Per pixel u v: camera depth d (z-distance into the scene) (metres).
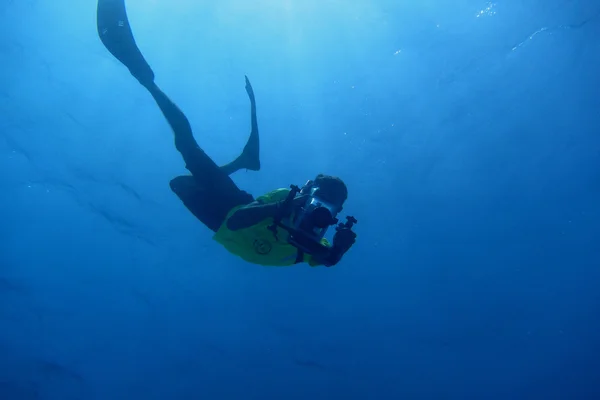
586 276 12.02
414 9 9.92
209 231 11.64
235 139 11.25
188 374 13.43
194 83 11.04
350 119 10.87
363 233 11.68
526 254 11.83
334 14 10.23
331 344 13.01
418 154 11.00
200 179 3.41
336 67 10.67
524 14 9.57
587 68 9.82
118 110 11.09
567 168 10.89
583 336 12.80
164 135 11.11
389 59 10.47
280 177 11.29
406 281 12.19
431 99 10.57
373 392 13.34
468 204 11.42
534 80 10.17
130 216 11.70
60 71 10.89
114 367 13.48
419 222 11.58
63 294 12.68
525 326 12.71
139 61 3.44
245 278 12.32
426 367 13.20
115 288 12.61
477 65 10.24
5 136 11.25
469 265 11.94
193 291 12.59
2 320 12.98
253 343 13.17
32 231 12.05
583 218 11.38
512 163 10.94
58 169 11.45
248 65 10.78
